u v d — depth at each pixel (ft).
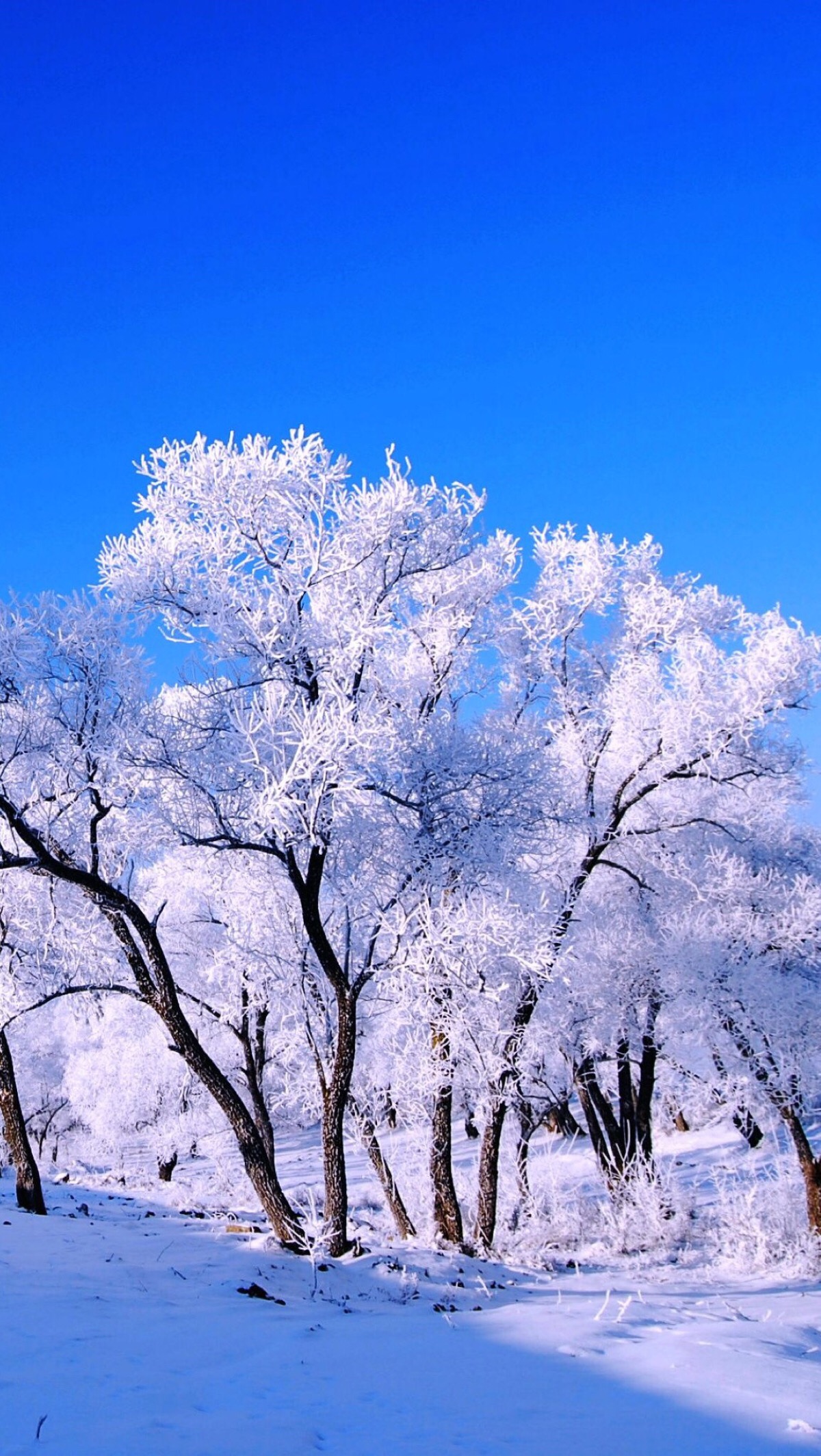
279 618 37.37
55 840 37.83
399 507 38.88
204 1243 35.04
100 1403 14.79
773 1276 39.47
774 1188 53.98
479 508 41.91
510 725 47.06
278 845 37.63
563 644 53.42
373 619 40.11
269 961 46.55
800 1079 51.88
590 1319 23.56
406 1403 15.42
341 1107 37.96
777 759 48.44
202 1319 22.12
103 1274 27.40
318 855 37.24
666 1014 56.95
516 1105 52.49
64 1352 17.90
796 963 57.57
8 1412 14.05
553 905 45.85
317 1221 40.47
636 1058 61.98
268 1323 22.20
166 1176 91.81
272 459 39.01
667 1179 54.75
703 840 55.98
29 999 38.73
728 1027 54.65
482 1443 13.20
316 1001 46.57
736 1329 23.04
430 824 38.27
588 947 55.06
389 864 39.06
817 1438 13.61
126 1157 113.50
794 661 46.39
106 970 42.29
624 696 49.57
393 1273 32.91
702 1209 59.31
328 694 35.24
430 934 38.24
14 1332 19.22
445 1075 44.86
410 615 46.70
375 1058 52.54
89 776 36.68
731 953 54.34
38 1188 44.21
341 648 38.01
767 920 55.93
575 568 53.06
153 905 59.41
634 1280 37.96
